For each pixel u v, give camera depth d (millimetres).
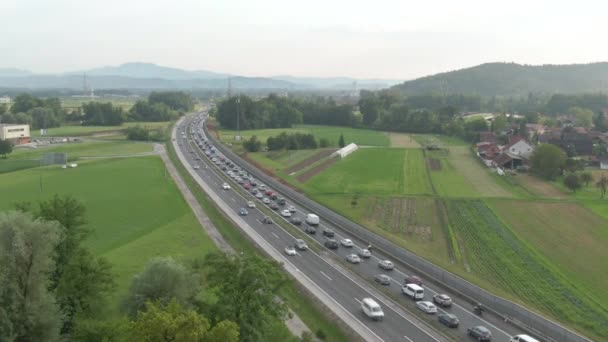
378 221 111500
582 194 138500
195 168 168875
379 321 60375
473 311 64375
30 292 49719
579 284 80188
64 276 56312
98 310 57656
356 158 193125
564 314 68438
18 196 124062
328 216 109750
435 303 66500
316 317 62281
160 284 53281
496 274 83188
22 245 48438
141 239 91875
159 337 36062
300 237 95938
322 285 71500
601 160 183375
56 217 59750
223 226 102188
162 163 177625
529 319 58562
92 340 47469
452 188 143750
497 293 68750
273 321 51469
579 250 96250
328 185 145500
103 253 84750
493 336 57094
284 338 54312
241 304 48000
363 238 95562
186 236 94750
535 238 102500
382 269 79750
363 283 72938
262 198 128375
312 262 81500
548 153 157750
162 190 133125
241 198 127938
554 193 139500
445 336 56906
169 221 105375
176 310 39656
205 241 92312
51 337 48562
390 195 132875
